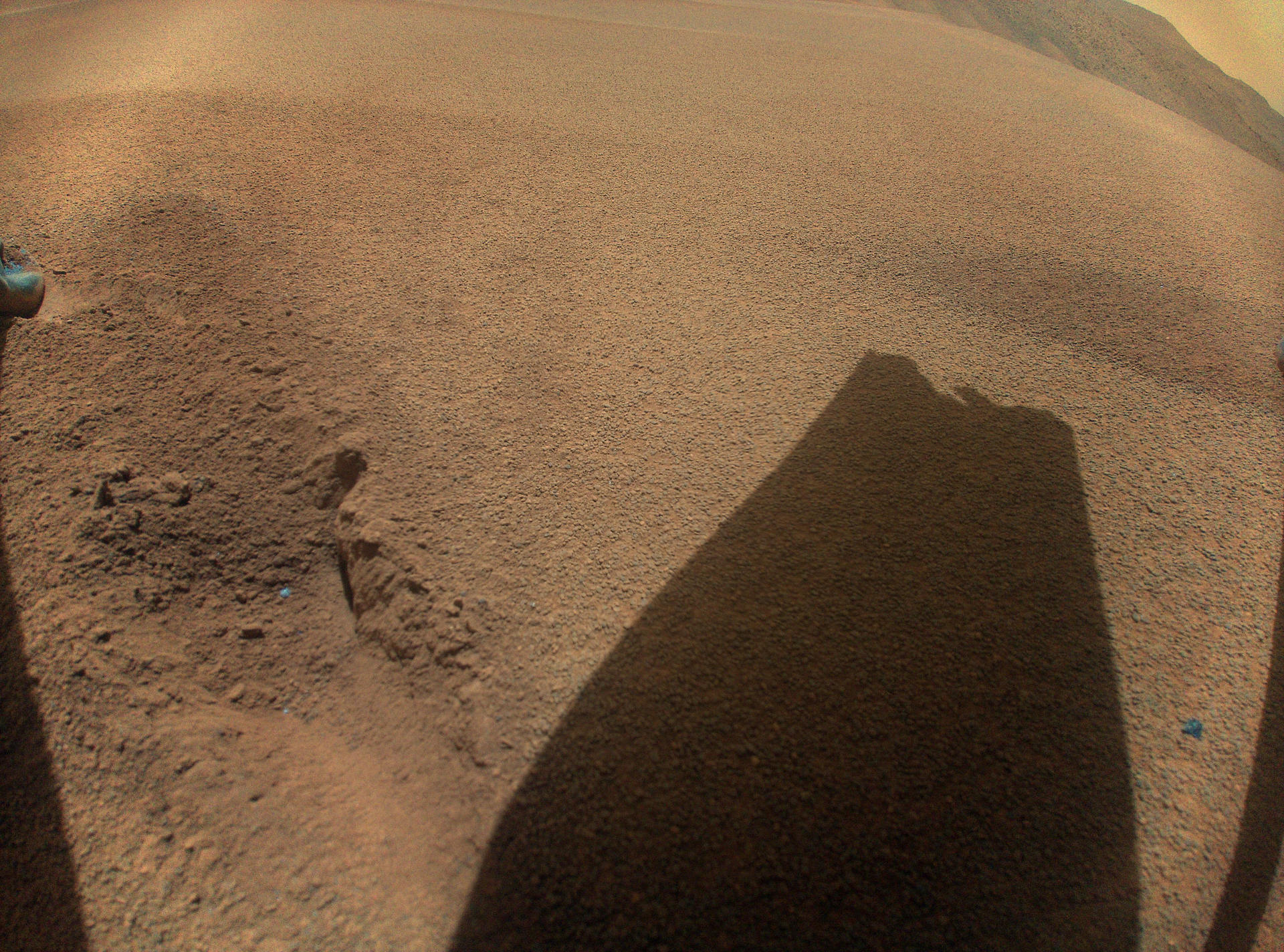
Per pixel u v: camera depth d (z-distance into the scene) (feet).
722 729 6.28
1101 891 5.58
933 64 24.32
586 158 14.92
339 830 5.93
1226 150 18.47
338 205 12.56
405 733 6.54
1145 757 6.26
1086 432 9.24
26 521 7.41
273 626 7.48
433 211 12.69
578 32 23.68
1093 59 76.48
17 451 7.93
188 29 21.31
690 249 12.37
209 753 6.23
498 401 9.25
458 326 10.33
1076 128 18.78
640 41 23.30
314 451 8.54
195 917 5.46
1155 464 8.85
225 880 5.62
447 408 9.07
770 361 10.13
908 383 9.84
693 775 6.03
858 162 15.75
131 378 8.84
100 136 13.93
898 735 6.28
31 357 8.80
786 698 6.48
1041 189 15.16
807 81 20.88
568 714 6.38
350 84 17.38
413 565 7.36
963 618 7.11
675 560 7.55
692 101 18.38
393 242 11.81
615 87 18.85
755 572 7.45
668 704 6.42
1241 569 7.72
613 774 6.04
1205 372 10.33
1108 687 6.69
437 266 11.40
